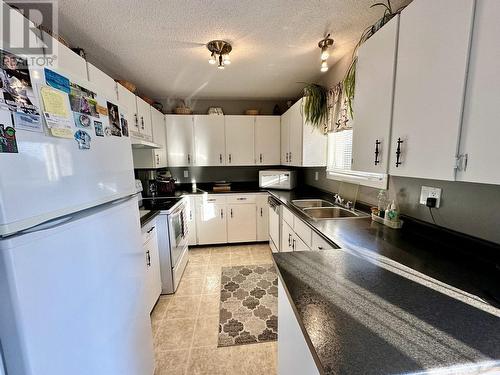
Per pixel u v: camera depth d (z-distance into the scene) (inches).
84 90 33.4
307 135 106.7
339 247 51.4
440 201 52.1
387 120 47.8
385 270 40.4
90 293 33.2
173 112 149.3
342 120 84.7
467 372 21.3
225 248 139.3
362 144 56.6
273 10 59.1
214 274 107.5
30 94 24.9
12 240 22.6
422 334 25.5
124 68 96.1
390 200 68.6
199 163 142.9
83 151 33.0
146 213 84.4
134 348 45.8
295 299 32.2
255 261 120.6
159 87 123.0
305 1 55.9
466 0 31.4
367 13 60.7
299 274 39.3
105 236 36.9
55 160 28.0
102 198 37.6
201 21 63.6
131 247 45.8
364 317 28.3
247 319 76.9
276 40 74.2
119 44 75.7
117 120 42.9
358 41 74.8
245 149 145.6
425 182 56.0
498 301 31.4
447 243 49.8
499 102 28.2
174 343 67.2
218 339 68.4
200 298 89.0
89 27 65.6
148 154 116.3
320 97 101.0
